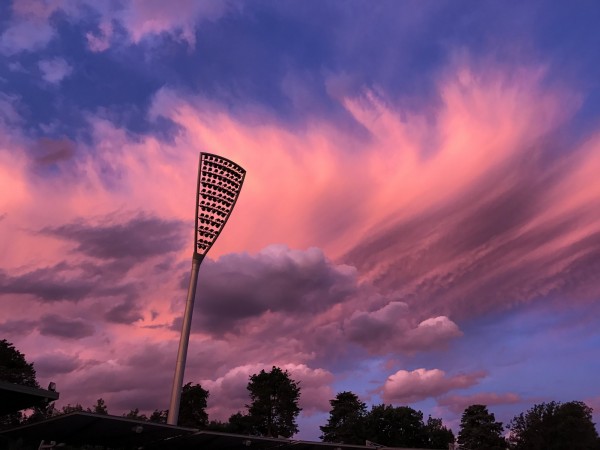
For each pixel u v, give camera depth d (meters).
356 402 111.75
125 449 32.25
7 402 24.20
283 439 35.12
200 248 48.84
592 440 97.25
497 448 103.06
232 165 50.34
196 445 32.72
